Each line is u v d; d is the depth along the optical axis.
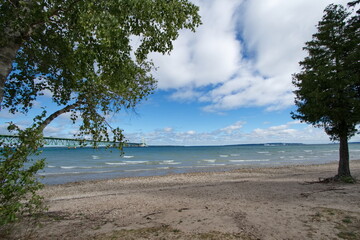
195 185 15.83
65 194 13.77
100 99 5.65
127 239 4.48
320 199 8.20
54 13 3.59
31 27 3.74
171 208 7.91
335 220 5.40
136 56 5.09
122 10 3.66
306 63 13.72
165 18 4.49
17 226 5.43
